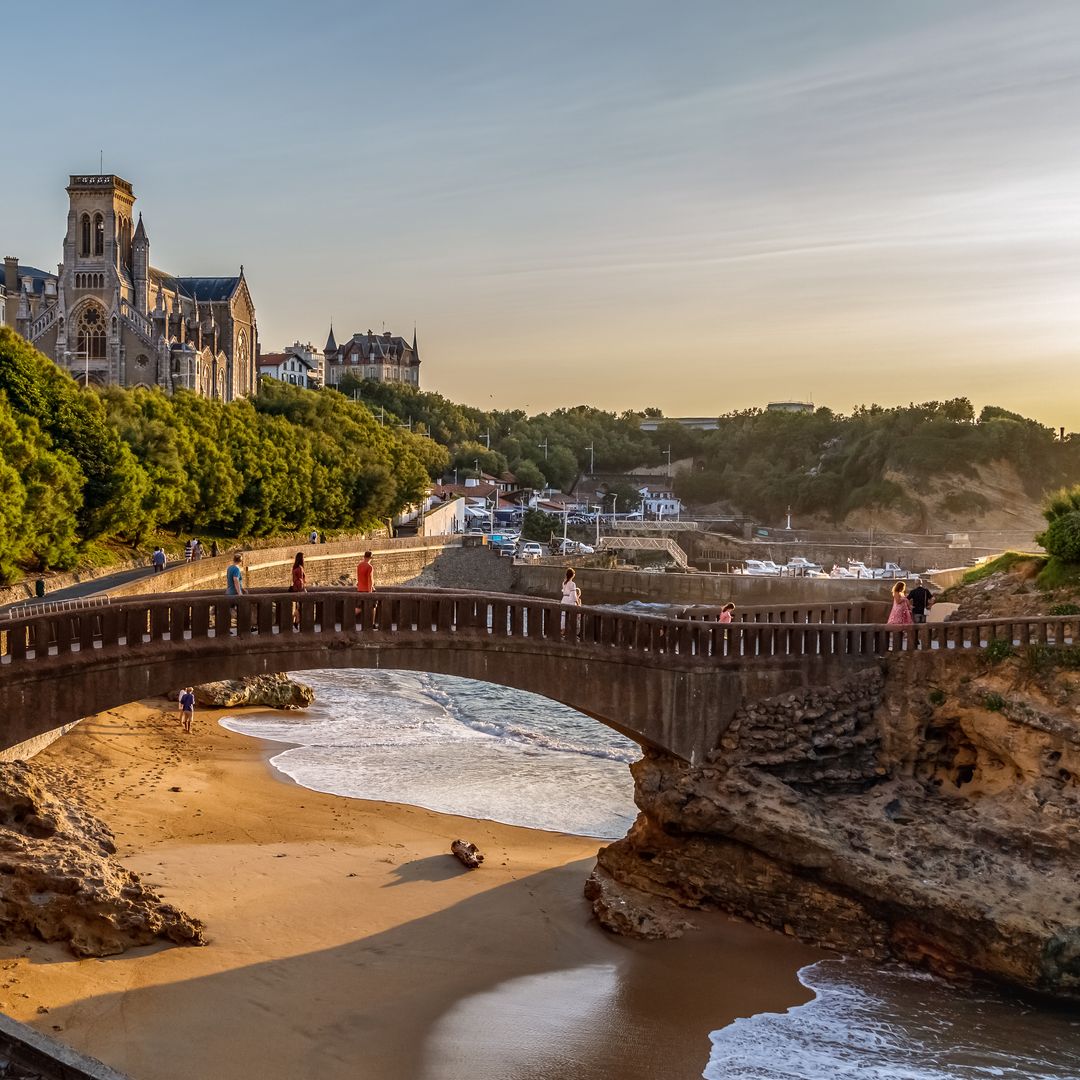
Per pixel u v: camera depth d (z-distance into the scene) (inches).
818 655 1583.4
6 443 3287.4
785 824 1380.4
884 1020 1190.3
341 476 6363.2
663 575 6707.7
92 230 7126.0
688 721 1509.6
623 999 1202.0
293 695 3014.3
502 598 1419.8
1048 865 1378.0
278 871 1491.1
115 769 1985.7
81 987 1032.8
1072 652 1528.1
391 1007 1127.0
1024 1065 1107.9
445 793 2112.5
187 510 4658.0
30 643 1181.1
